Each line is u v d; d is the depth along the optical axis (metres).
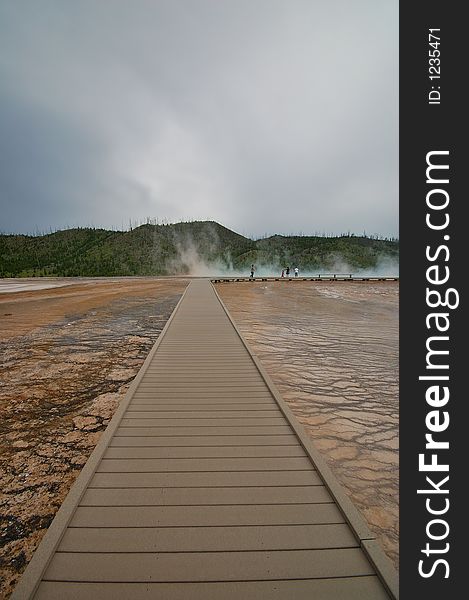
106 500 2.24
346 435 3.77
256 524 2.06
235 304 16.23
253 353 5.81
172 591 1.65
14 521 2.33
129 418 3.43
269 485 2.42
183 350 6.15
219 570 1.76
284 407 3.62
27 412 4.14
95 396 4.65
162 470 2.57
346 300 19.16
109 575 1.72
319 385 5.40
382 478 2.97
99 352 6.98
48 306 14.57
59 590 1.65
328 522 2.09
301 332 9.84
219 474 2.53
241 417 3.47
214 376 4.75
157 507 2.18
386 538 2.31
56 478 2.82
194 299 14.27
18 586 1.62
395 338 9.09
